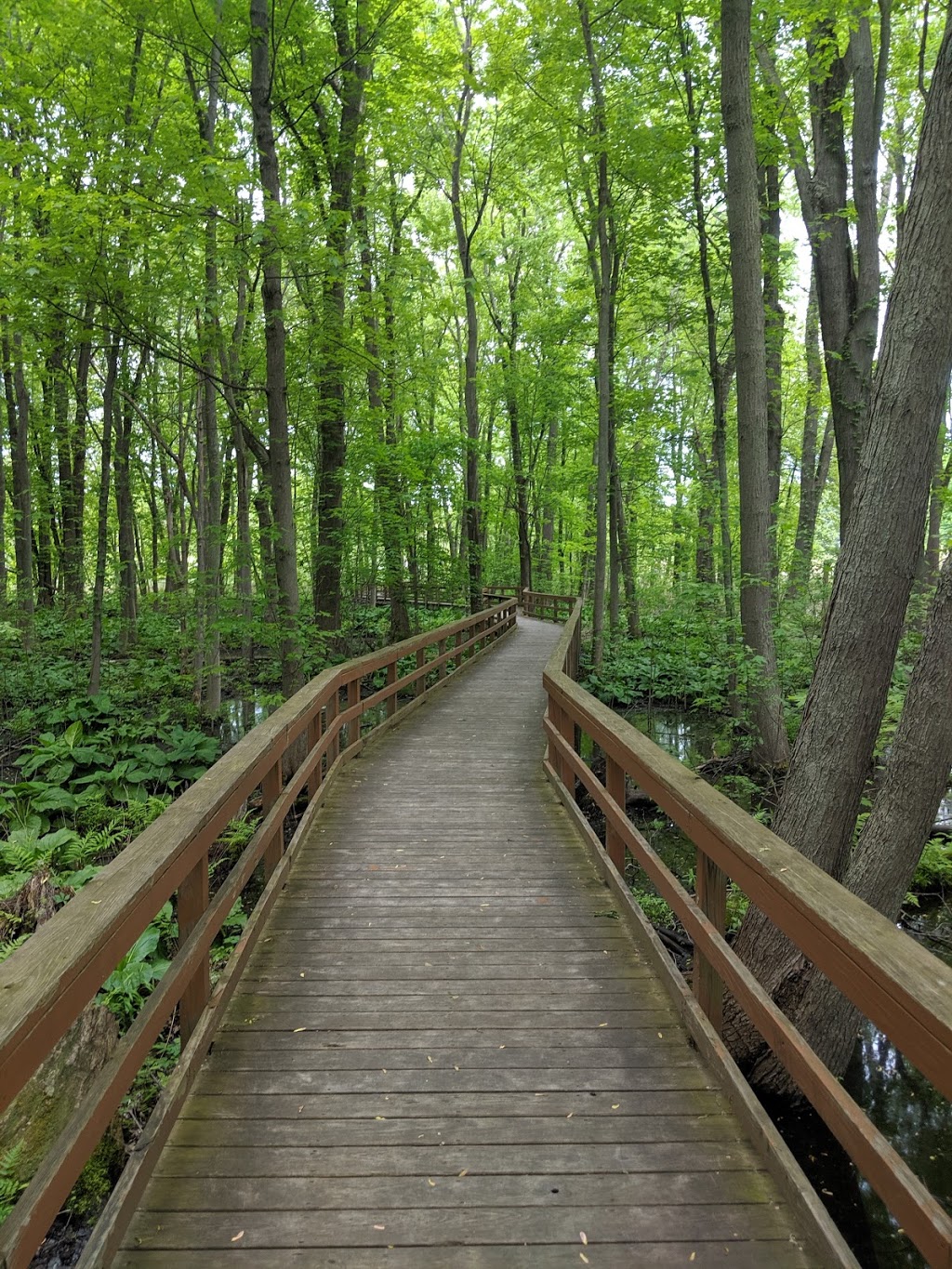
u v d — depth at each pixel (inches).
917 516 153.6
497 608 668.7
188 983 99.9
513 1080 103.0
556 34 505.0
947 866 259.0
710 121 479.8
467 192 828.0
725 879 109.5
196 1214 79.3
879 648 156.9
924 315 147.7
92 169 316.5
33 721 421.1
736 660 364.8
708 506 616.1
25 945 66.1
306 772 197.0
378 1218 79.0
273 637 360.2
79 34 354.0
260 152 327.9
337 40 443.8
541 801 241.1
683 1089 101.3
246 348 454.6
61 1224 119.0
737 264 351.6
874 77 378.9
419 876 179.8
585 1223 78.7
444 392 1060.5
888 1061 176.6
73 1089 128.7
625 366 904.9
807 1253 75.0
